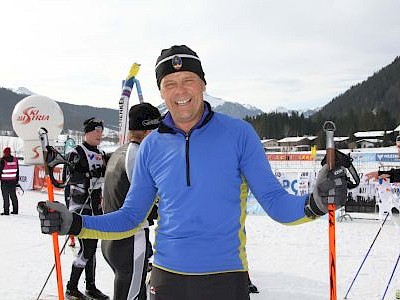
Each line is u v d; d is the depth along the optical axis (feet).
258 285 15.03
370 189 33.50
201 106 5.87
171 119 6.00
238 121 5.87
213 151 5.58
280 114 335.88
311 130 329.52
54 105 32.78
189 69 5.74
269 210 5.52
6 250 20.72
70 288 12.90
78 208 13.55
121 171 9.32
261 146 5.85
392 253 19.81
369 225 28.48
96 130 13.89
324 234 25.25
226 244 5.56
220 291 5.48
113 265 9.37
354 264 17.81
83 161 13.61
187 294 5.54
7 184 33.60
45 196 47.65
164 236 5.81
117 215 6.18
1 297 13.61
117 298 9.31
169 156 5.78
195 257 5.51
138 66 16.39
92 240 12.78
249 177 5.69
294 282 15.38
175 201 5.66
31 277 15.99
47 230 5.63
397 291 13.12
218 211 5.51
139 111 9.71
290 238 24.08
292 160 68.44
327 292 14.25
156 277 5.85
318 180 4.99
